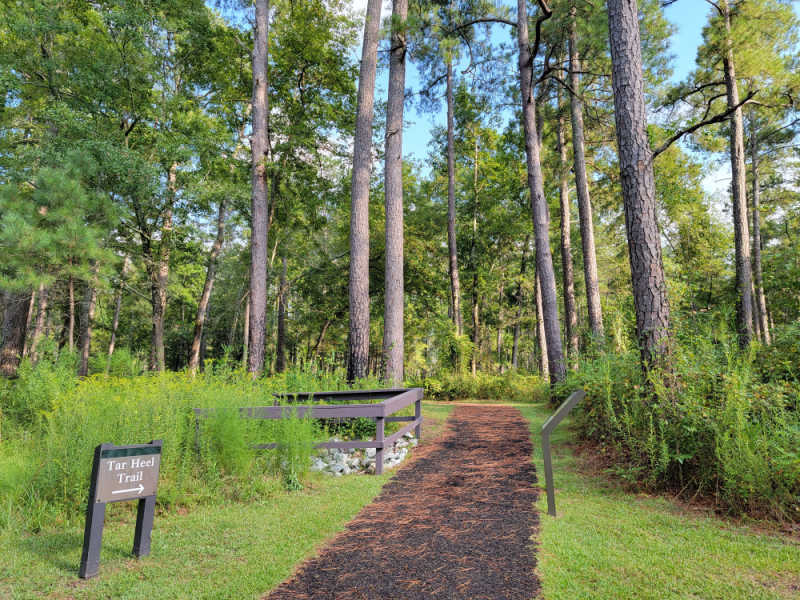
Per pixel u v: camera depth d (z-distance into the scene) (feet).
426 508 16.08
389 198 42.88
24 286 32.40
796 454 13.04
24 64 45.93
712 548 11.80
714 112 56.54
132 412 18.62
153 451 12.62
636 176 19.86
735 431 14.66
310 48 65.98
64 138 43.91
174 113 52.54
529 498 16.74
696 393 16.56
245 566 11.47
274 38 67.56
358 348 39.14
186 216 59.72
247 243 102.99
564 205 57.52
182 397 21.97
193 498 16.71
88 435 16.31
